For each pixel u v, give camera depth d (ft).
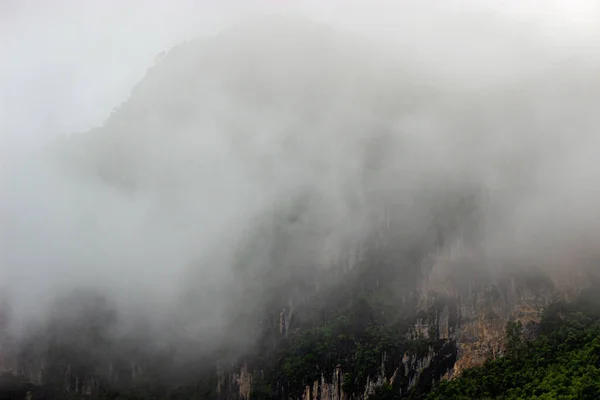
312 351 587.68
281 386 579.48
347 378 549.13
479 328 540.93
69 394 651.25
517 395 437.99
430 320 563.48
